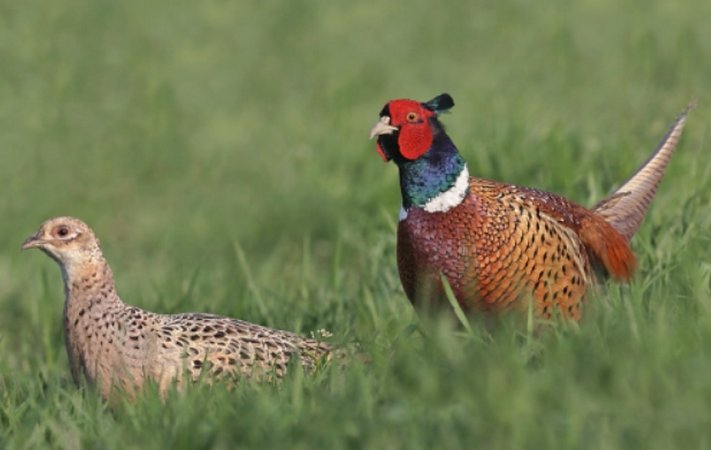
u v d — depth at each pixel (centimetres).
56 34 4694
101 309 1592
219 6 4950
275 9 4872
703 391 1222
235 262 2892
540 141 2498
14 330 2462
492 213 1553
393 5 4762
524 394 1240
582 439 1176
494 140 2520
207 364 1566
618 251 1681
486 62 4041
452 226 1556
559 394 1248
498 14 4453
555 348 1362
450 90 3788
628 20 4006
